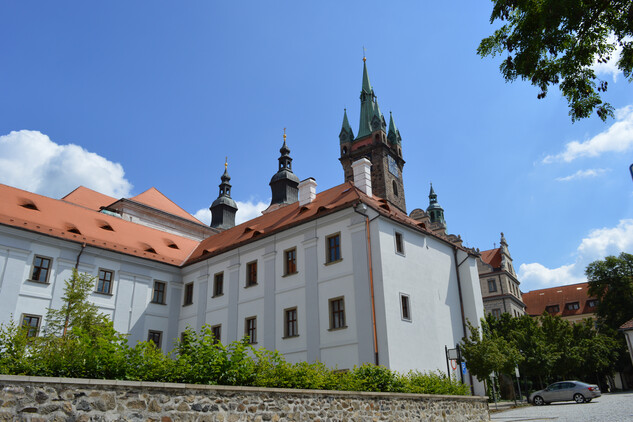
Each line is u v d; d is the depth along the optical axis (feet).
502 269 188.75
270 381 35.96
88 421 24.38
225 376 33.01
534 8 26.43
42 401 23.16
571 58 27.37
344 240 82.48
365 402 41.32
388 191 219.20
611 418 53.78
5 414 21.90
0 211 91.09
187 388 28.71
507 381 116.67
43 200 105.81
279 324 86.89
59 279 91.86
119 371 27.96
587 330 146.82
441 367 82.79
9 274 85.10
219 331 98.37
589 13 25.35
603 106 28.14
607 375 165.27
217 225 203.31
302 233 89.45
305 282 85.40
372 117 235.81
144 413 26.48
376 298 75.20
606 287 172.86
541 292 254.27
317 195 105.81
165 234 126.62
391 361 71.10
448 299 93.25
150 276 107.24
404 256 83.41
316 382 39.47
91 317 74.90
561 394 92.73
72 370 26.71
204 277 106.63
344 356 75.72
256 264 96.32
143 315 103.14
